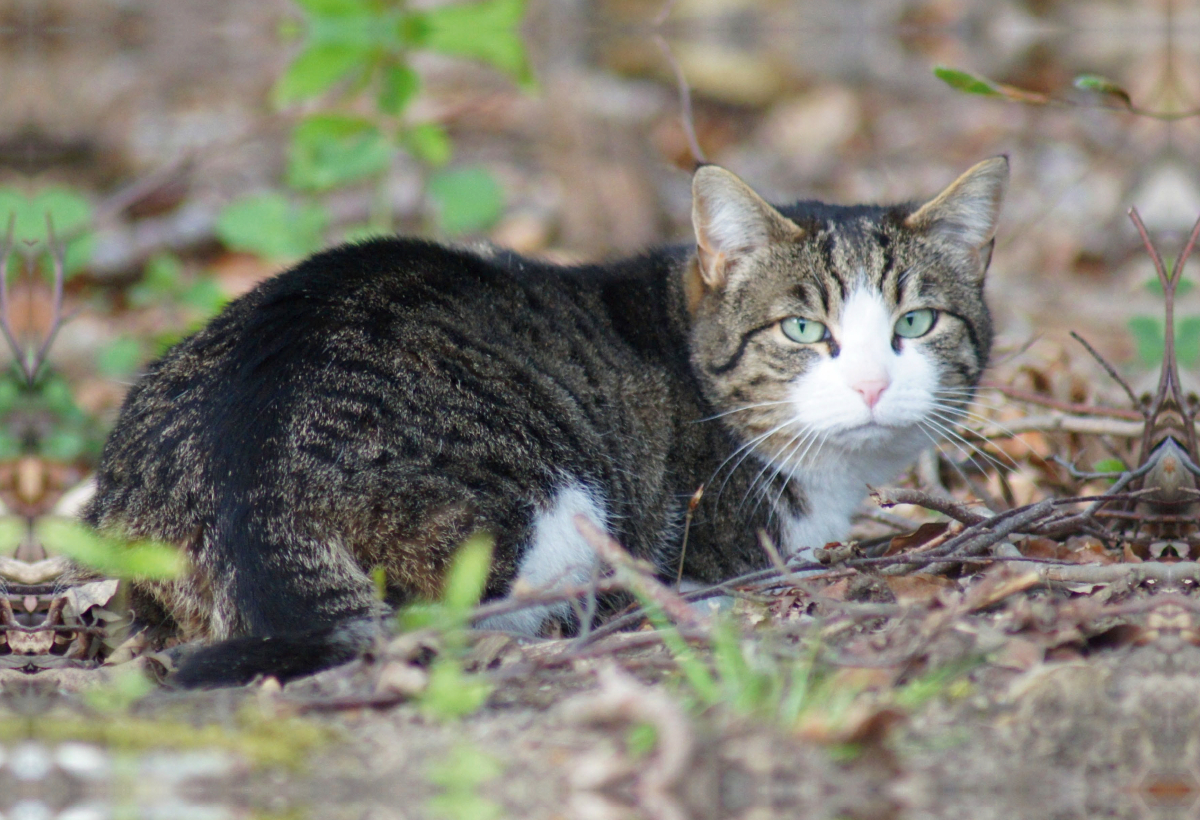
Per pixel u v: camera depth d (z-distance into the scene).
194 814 5.40
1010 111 20.72
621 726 5.66
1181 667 6.14
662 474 8.65
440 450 7.47
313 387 7.43
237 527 7.15
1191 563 7.14
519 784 5.45
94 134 19.33
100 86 20.80
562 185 16.58
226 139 16.03
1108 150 18.73
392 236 9.16
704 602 8.56
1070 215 17.05
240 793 5.50
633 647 6.45
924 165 19.36
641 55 21.91
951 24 23.67
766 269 8.74
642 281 9.30
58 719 6.01
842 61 22.62
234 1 24.06
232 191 17.77
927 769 5.54
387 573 7.30
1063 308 14.68
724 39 23.03
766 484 8.83
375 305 7.98
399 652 6.26
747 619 7.16
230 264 15.91
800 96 21.67
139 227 16.95
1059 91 21.14
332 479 7.21
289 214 13.21
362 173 12.33
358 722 5.95
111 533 7.63
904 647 6.20
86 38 22.34
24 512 10.13
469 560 6.48
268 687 6.36
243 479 7.21
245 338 7.81
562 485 7.82
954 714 5.87
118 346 12.94
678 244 9.80
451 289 8.33
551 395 8.10
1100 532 8.16
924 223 8.84
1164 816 5.26
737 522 8.77
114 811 5.43
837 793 5.39
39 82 20.33
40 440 11.38
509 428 7.74
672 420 8.79
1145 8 23.55
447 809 5.32
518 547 7.55
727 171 8.65
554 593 6.64
